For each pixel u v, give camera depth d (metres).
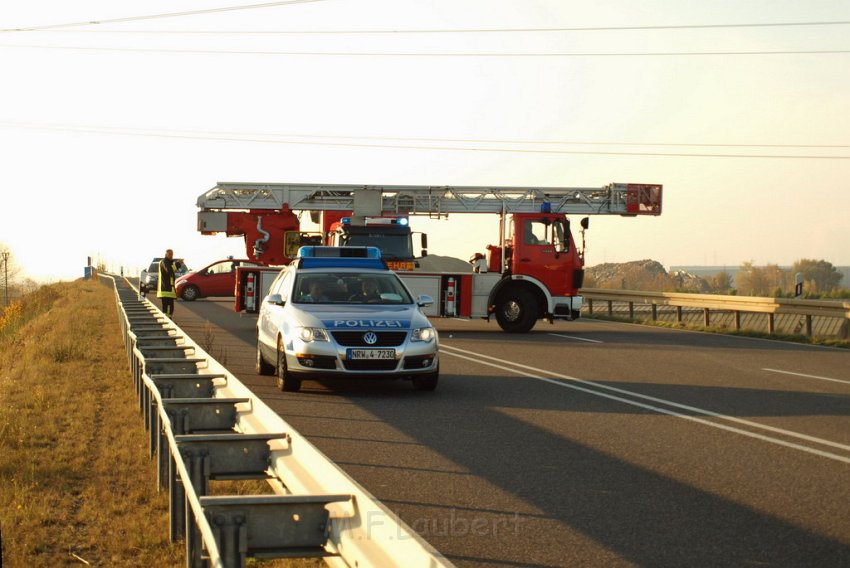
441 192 32.12
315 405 11.71
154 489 7.17
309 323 12.48
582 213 31.94
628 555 5.59
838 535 6.01
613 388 13.47
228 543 4.16
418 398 12.38
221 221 34.09
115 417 10.52
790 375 15.23
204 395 8.91
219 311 34.50
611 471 7.93
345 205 33.94
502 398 12.41
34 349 17.84
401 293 13.81
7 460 7.98
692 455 8.62
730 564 5.41
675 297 29.78
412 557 3.26
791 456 8.59
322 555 4.20
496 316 25.41
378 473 7.84
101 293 50.41
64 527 6.17
